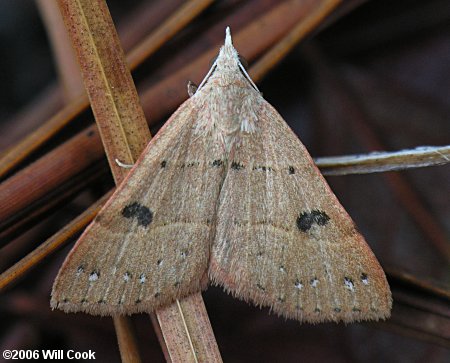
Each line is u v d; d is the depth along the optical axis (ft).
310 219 0.29
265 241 0.29
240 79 0.29
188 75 0.31
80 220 0.29
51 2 0.33
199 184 0.29
